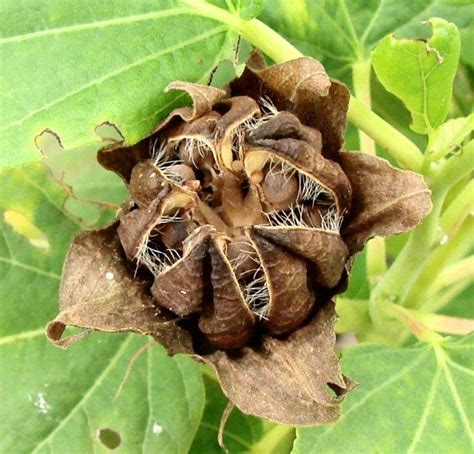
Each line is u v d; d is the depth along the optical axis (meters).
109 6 0.13
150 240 0.12
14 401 0.15
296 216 0.12
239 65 0.13
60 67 0.13
